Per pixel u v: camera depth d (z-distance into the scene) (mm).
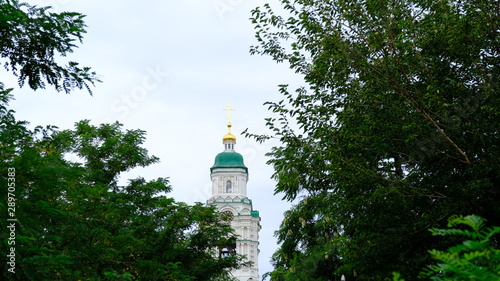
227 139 116125
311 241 32812
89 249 16766
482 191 15047
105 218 21703
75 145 27969
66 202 18562
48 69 12883
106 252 17625
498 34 16531
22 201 10406
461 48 16000
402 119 16453
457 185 15570
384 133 16734
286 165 18453
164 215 27328
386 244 16438
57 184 11055
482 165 15203
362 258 17641
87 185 22719
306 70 18578
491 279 4688
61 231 14070
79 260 16828
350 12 18312
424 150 15914
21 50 12508
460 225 15445
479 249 4895
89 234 16672
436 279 5055
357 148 17422
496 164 14883
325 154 17594
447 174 16516
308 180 19672
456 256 4930
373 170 16734
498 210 14812
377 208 16484
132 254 24156
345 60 17516
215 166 110938
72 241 15930
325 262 29922
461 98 16234
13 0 12086
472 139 15703
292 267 30703
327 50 18422
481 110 15578
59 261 10984
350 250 17484
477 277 4727
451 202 15539
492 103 15438
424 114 16031
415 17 18422
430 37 16422
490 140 15148
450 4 17828
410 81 17250
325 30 18594
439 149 16156
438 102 15555
